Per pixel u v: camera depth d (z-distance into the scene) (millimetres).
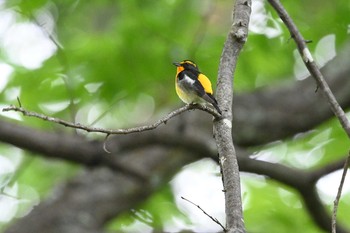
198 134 11672
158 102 13602
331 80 12062
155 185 12406
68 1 13492
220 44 13078
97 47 13133
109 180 12531
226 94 6414
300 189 11992
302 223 14008
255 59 13445
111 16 13648
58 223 11836
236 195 5766
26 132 11242
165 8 13484
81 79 13109
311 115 12102
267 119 12047
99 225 12172
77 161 11562
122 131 6062
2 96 13180
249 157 11820
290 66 13602
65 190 12445
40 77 13133
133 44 13062
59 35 13398
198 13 13414
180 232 12289
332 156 14555
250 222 14078
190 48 12531
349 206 14414
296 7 13539
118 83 13180
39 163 14820
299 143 14750
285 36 13359
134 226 13828
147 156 12492
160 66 13055
